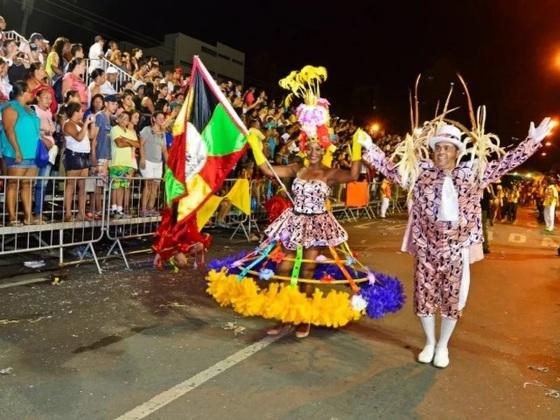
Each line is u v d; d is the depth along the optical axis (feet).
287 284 16.42
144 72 40.63
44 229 21.94
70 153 24.63
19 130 21.89
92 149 25.89
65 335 16.08
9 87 26.84
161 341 15.98
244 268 16.78
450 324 14.89
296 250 16.37
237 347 15.79
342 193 53.67
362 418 11.93
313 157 16.84
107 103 29.17
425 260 14.87
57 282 21.79
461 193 14.39
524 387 14.08
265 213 40.22
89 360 14.34
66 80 29.76
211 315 18.69
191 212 19.86
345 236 16.92
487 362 15.70
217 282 16.40
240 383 13.37
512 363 15.75
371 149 15.90
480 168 14.42
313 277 17.65
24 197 21.88
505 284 26.73
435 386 13.80
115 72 36.50
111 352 14.96
